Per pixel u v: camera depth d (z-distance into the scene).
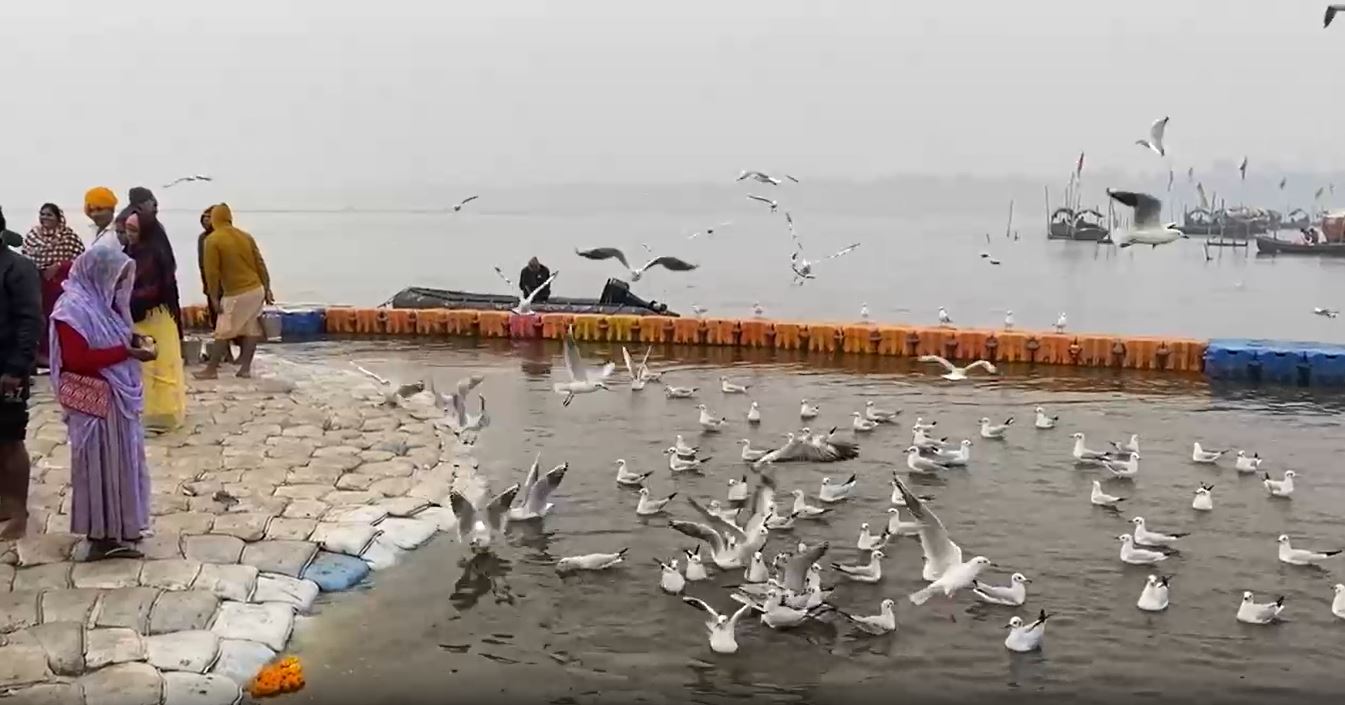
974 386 23.52
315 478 14.16
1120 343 25.47
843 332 27.39
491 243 114.62
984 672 10.23
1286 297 63.97
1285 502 15.39
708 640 10.79
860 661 10.45
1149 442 18.66
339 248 106.00
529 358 26.33
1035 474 16.70
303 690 9.39
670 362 26.22
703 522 14.11
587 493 15.34
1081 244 119.00
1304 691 9.88
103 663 8.98
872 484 16.12
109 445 10.59
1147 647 10.78
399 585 11.67
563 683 9.82
